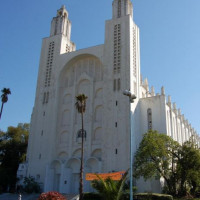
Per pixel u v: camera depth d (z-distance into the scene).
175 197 39.03
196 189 42.66
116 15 63.56
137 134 52.75
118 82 55.28
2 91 52.53
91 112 57.69
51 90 63.97
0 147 67.62
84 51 63.31
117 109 52.91
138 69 59.59
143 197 34.25
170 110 62.19
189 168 39.69
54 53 68.12
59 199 24.31
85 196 37.53
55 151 58.78
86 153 54.56
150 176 40.50
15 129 78.44
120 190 23.36
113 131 51.59
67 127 59.84
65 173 53.81
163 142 41.84
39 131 61.28
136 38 61.88
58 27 72.31
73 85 63.50
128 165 47.66
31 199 46.44
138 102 56.31
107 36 61.19
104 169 49.59
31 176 57.16
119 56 57.44
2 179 56.75
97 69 62.69
